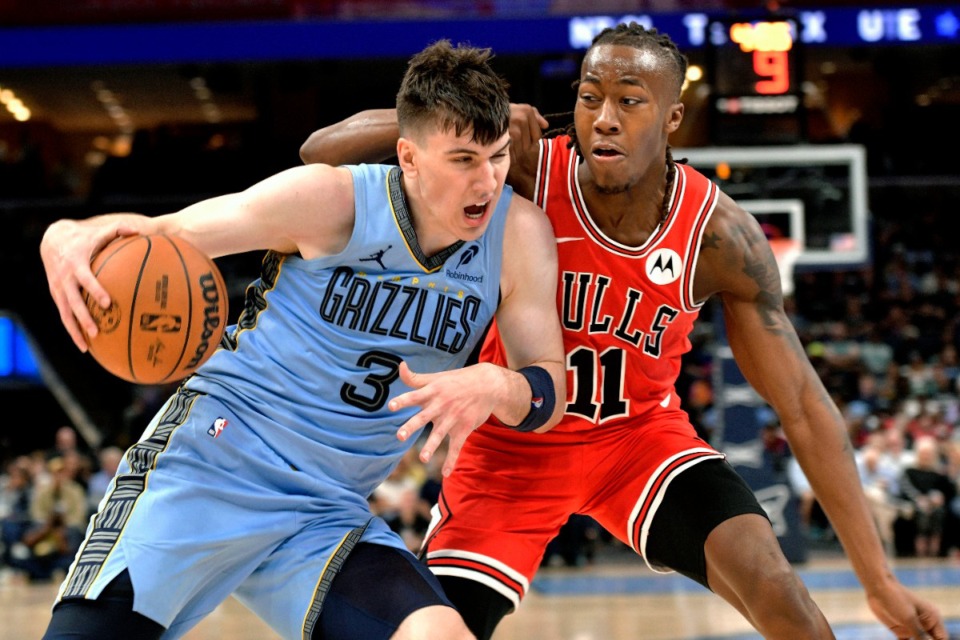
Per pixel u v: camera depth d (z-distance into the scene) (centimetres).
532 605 705
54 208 1427
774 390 270
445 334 233
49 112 1736
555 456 273
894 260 1530
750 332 270
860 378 1220
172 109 1741
